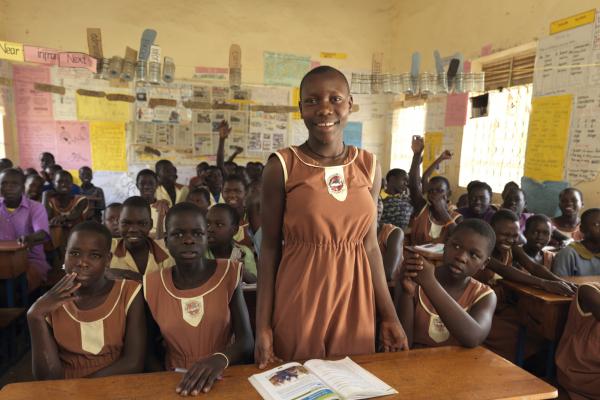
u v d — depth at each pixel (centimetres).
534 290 196
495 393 91
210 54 549
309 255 102
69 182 378
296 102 577
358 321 105
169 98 545
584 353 163
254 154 578
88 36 284
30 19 496
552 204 335
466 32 439
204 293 142
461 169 454
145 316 140
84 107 525
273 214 107
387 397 88
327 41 579
